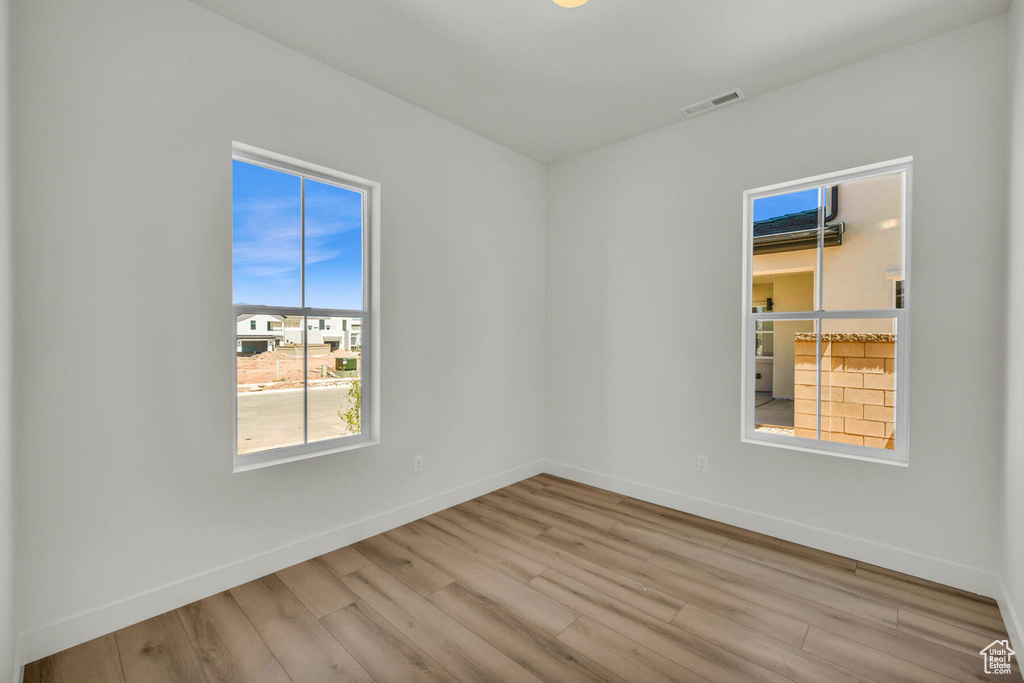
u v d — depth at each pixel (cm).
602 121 342
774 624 210
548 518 329
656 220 356
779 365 307
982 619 213
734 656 190
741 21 233
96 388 198
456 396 353
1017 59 207
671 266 348
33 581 184
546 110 326
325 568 259
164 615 215
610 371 384
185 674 179
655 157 356
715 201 325
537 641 199
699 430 334
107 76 200
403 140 314
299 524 265
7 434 159
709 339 328
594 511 342
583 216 403
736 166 315
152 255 212
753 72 279
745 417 319
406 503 321
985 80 231
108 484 201
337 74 279
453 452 352
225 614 217
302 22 236
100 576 200
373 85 296
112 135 201
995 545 229
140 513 210
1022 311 194
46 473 186
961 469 238
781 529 296
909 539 253
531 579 249
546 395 432
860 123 267
